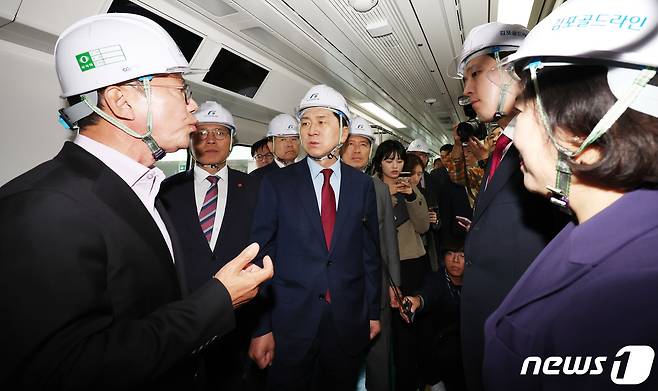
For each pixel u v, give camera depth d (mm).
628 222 435
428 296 1892
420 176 3053
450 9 2602
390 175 2473
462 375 1753
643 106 416
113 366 569
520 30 1134
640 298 379
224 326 741
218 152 1991
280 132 3018
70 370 535
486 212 1101
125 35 763
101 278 639
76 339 560
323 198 1598
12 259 537
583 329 419
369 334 1617
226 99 3188
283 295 1511
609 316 396
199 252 1848
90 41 744
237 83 3090
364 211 1630
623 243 423
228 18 2408
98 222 664
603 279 414
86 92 758
